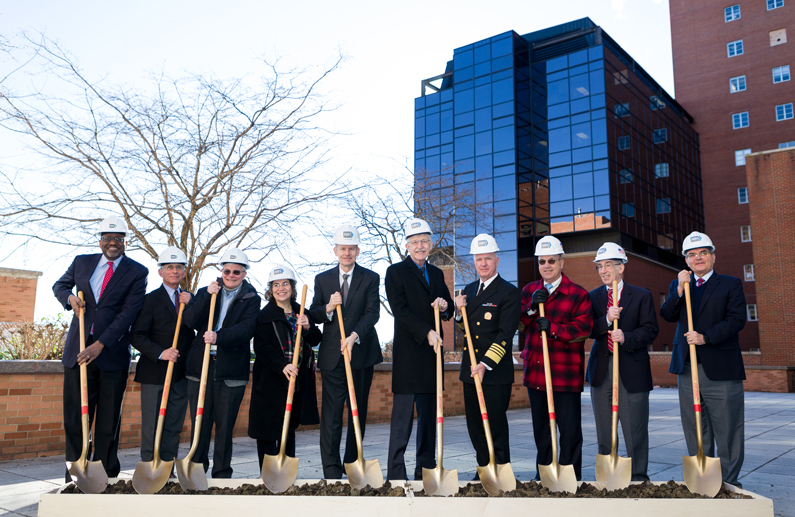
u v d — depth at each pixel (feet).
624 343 15.07
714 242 123.24
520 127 99.09
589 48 97.09
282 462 13.19
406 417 14.62
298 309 16.31
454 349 88.48
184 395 16.03
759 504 10.93
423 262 15.55
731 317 14.67
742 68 123.75
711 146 126.00
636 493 12.19
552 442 13.16
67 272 15.42
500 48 101.60
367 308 15.33
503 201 96.94
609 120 94.53
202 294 15.58
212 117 33.09
